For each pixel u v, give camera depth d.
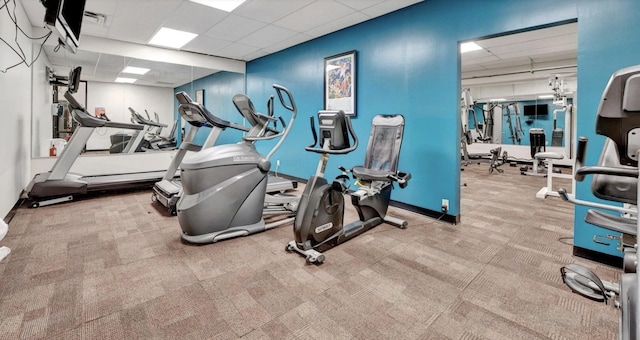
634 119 1.04
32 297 1.74
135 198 4.22
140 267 2.14
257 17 3.90
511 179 6.05
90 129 3.95
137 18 3.96
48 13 2.01
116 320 1.55
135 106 5.56
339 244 2.60
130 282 1.94
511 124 8.51
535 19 2.52
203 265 2.18
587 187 2.28
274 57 5.72
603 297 1.31
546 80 7.43
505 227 3.08
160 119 5.82
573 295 1.81
